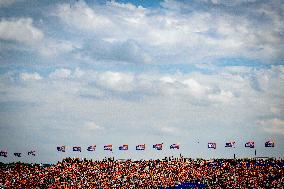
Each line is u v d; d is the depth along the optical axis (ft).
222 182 581.12
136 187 602.44
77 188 617.21
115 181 628.69
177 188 588.91
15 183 639.35
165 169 654.94
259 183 560.20
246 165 633.61
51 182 642.63
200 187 577.02
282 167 611.06
